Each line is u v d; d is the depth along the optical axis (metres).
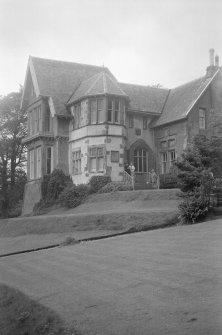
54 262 16.72
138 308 9.95
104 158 36.47
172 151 39.16
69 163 39.84
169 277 11.63
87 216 25.69
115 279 12.48
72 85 42.56
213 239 15.62
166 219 22.12
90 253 16.95
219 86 38.88
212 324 8.44
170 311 9.41
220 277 10.96
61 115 39.47
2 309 12.93
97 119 37.19
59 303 11.63
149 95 42.94
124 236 20.33
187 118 37.09
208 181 21.58
